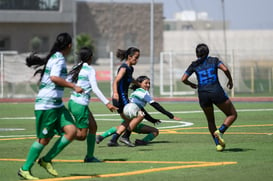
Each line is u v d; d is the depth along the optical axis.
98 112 48.47
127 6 156.75
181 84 76.75
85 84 21.22
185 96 70.25
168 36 157.12
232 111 23.06
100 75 98.81
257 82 92.75
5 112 50.03
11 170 20.14
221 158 21.73
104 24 154.12
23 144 27.88
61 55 18.09
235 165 20.06
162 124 36.84
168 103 59.38
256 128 32.97
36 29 142.88
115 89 25.03
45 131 17.88
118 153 23.97
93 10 152.75
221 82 68.88
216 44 148.50
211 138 28.73
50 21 142.38
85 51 21.50
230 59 70.81
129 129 26.00
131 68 25.30
